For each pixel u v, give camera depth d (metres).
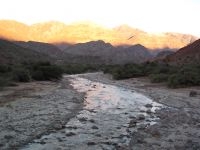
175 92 36.47
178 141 15.88
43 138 15.91
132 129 18.30
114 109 25.22
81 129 17.95
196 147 14.87
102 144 15.12
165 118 21.72
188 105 27.75
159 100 30.73
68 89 38.19
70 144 14.99
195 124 19.75
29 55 128.75
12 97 27.89
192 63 61.16
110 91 38.94
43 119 19.77
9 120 18.97
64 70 87.44
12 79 41.00
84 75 74.44
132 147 14.74
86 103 27.94
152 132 17.52
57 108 23.89
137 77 55.69
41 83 43.16
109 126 18.89
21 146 14.49
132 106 27.05
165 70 52.75
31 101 26.31
